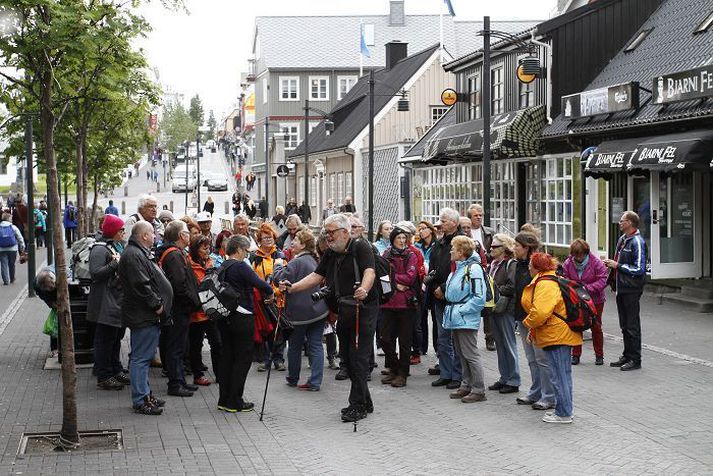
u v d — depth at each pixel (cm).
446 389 1198
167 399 1145
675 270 2009
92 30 984
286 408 1096
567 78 2473
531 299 995
